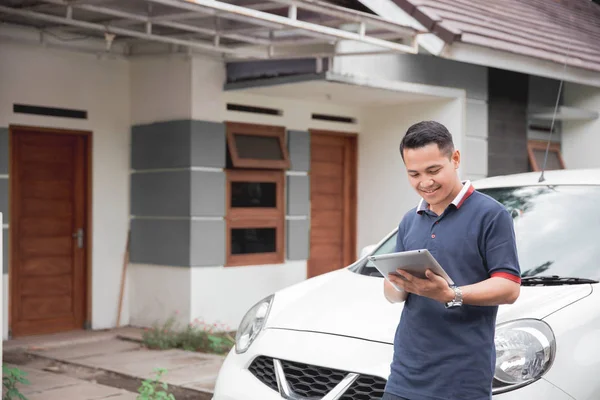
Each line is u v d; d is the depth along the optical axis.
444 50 8.27
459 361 2.89
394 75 8.88
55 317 8.93
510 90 10.38
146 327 9.17
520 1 11.41
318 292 4.29
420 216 3.07
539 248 4.18
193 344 8.20
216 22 7.40
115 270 9.28
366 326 3.72
